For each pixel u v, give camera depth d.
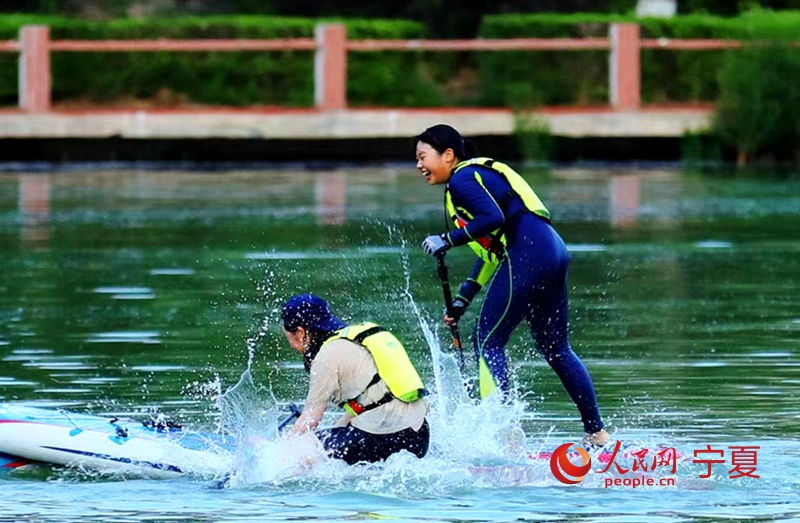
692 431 24.75
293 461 22.25
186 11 96.62
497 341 24.70
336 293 39.09
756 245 48.34
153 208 57.44
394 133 76.56
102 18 92.44
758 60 76.38
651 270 43.50
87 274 42.47
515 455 23.58
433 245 24.66
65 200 60.00
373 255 45.47
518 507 20.50
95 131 74.75
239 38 82.62
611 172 72.81
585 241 49.19
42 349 32.03
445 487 21.61
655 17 82.56
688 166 75.94
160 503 20.89
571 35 82.75
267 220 53.47
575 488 21.55
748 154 77.31
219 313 36.50
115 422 24.45
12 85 80.25
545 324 24.70
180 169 73.50
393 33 83.44
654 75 82.00
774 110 76.12
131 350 31.94
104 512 20.36
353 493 21.36
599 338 33.56
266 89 83.50
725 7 96.38
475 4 93.38
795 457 23.00
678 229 52.09
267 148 76.75
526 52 81.62
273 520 19.88
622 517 19.94
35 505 20.83
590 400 24.44
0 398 27.23
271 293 39.25
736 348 32.12
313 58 83.38
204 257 45.28
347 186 65.44
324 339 22.84
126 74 82.25
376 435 22.44
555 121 77.19
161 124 75.31
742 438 24.22
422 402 22.78
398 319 35.41
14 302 37.97
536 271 24.39
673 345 32.59
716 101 79.12
